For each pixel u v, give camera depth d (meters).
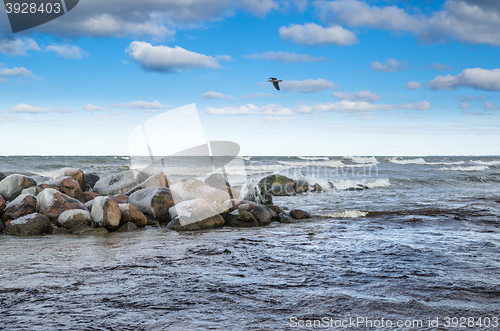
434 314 2.65
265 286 3.29
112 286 3.23
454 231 6.59
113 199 7.22
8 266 3.91
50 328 2.29
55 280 3.39
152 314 2.57
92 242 5.44
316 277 3.62
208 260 4.30
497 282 3.50
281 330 2.31
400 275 3.71
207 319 2.49
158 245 5.21
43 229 6.21
